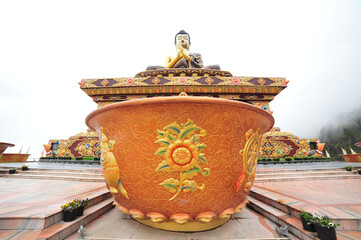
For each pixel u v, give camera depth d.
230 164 3.11
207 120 2.85
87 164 13.61
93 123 3.89
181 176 2.87
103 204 5.04
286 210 4.38
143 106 2.82
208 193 2.99
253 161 3.59
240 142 3.22
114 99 15.09
